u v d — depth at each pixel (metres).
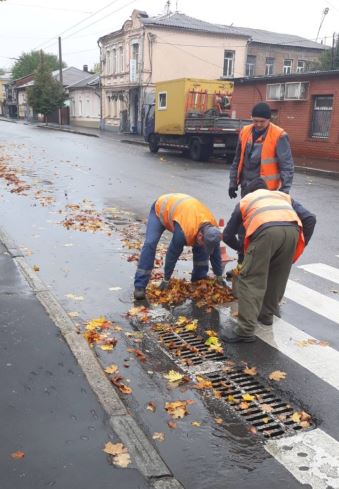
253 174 6.06
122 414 3.29
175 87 21.58
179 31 34.28
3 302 4.95
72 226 8.55
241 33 36.09
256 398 3.73
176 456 3.05
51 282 5.89
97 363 3.91
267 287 4.82
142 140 30.39
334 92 20.44
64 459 2.85
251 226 4.45
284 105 23.11
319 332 4.83
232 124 19.97
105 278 6.09
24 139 29.61
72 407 3.33
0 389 3.50
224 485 2.83
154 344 4.51
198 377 3.97
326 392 3.81
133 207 10.46
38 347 4.10
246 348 4.49
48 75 48.62
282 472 2.95
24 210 9.73
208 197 11.79
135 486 2.69
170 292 5.56
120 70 37.91
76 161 18.59
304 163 19.95
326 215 10.26
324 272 6.63
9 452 2.88
